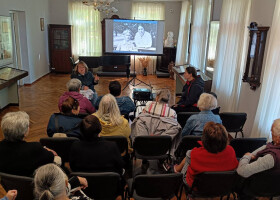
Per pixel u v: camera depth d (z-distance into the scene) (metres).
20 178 1.71
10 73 5.66
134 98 5.02
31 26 8.02
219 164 2.02
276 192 2.11
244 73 3.81
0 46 6.08
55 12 9.80
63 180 1.24
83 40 10.13
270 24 3.34
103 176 1.89
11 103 5.75
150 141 2.69
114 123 2.60
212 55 6.17
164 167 3.16
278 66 2.97
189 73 4.29
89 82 4.65
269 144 2.08
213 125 2.01
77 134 2.71
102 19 10.05
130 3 9.98
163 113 2.91
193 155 2.07
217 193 2.14
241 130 3.62
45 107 5.77
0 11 6.05
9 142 1.85
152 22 9.44
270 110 3.09
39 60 8.81
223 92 4.81
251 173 1.94
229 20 4.66
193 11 7.80
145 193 2.05
